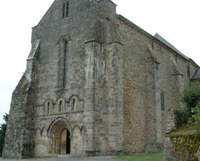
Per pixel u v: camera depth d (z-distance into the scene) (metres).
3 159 25.45
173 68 36.66
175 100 35.50
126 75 26.73
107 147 22.77
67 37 27.70
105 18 25.64
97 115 22.95
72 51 26.83
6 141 27.94
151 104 28.73
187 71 43.53
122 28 27.48
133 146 25.83
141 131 27.61
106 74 24.39
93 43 24.28
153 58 29.92
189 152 13.65
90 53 24.22
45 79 28.73
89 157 21.45
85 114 23.00
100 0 26.19
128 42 28.05
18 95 28.67
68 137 26.55
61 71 27.52
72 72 26.11
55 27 29.53
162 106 32.84
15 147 26.81
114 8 26.86
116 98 23.28
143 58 30.06
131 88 27.12
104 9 25.81
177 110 18.61
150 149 27.38
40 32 31.16
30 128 27.50
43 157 26.28
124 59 26.89
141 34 30.69
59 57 27.98
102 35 25.23
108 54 24.84
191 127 17.00
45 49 29.89
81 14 27.20
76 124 24.11
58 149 26.08
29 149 26.89
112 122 23.02
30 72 29.11
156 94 28.86
